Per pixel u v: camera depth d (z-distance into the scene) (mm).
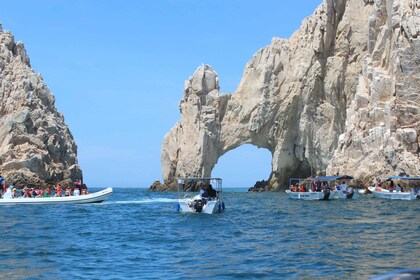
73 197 57062
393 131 76625
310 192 66250
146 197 83562
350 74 101625
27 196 58156
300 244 24641
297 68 105625
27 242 26422
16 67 117062
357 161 82562
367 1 101688
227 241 26344
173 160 111750
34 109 110688
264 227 32906
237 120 109688
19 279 17219
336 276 17266
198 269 18797
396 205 52656
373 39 89562
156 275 17797
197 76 110250
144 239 27578
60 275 17891
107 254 22484
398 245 23766
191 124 109250
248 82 109875
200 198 45562
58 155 111312
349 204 55438
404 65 77188
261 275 17625
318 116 103500
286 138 106562
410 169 72188
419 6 79000
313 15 107375
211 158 108750
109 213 46094
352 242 24984
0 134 104875
